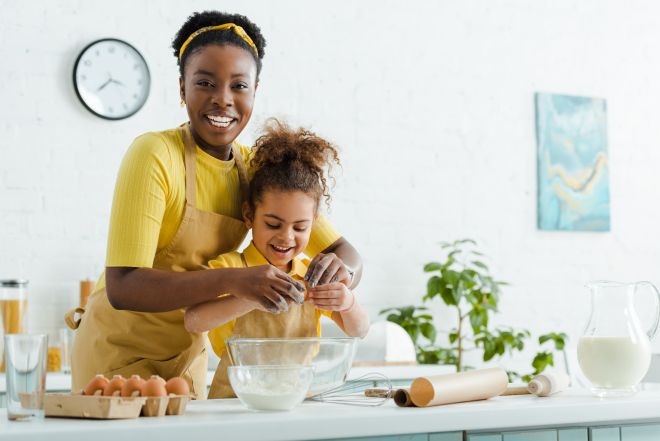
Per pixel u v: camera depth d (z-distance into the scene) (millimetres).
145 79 3473
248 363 1147
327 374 1246
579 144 4242
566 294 4172
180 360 1560
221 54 1525
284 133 1681
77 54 3387
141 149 1481
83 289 3258
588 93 4309
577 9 4316
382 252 3811
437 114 3979
